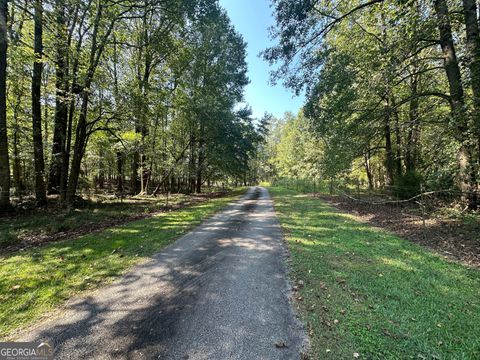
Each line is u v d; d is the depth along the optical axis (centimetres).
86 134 1165
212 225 869
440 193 949
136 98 1195
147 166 1962
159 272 458
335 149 1216
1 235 661
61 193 1123
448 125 817
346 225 843
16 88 1284
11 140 1376
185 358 244
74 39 1161
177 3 1259
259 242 653
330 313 318
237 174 2723
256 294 372
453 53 877
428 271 444
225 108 2103
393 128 1336
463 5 813
